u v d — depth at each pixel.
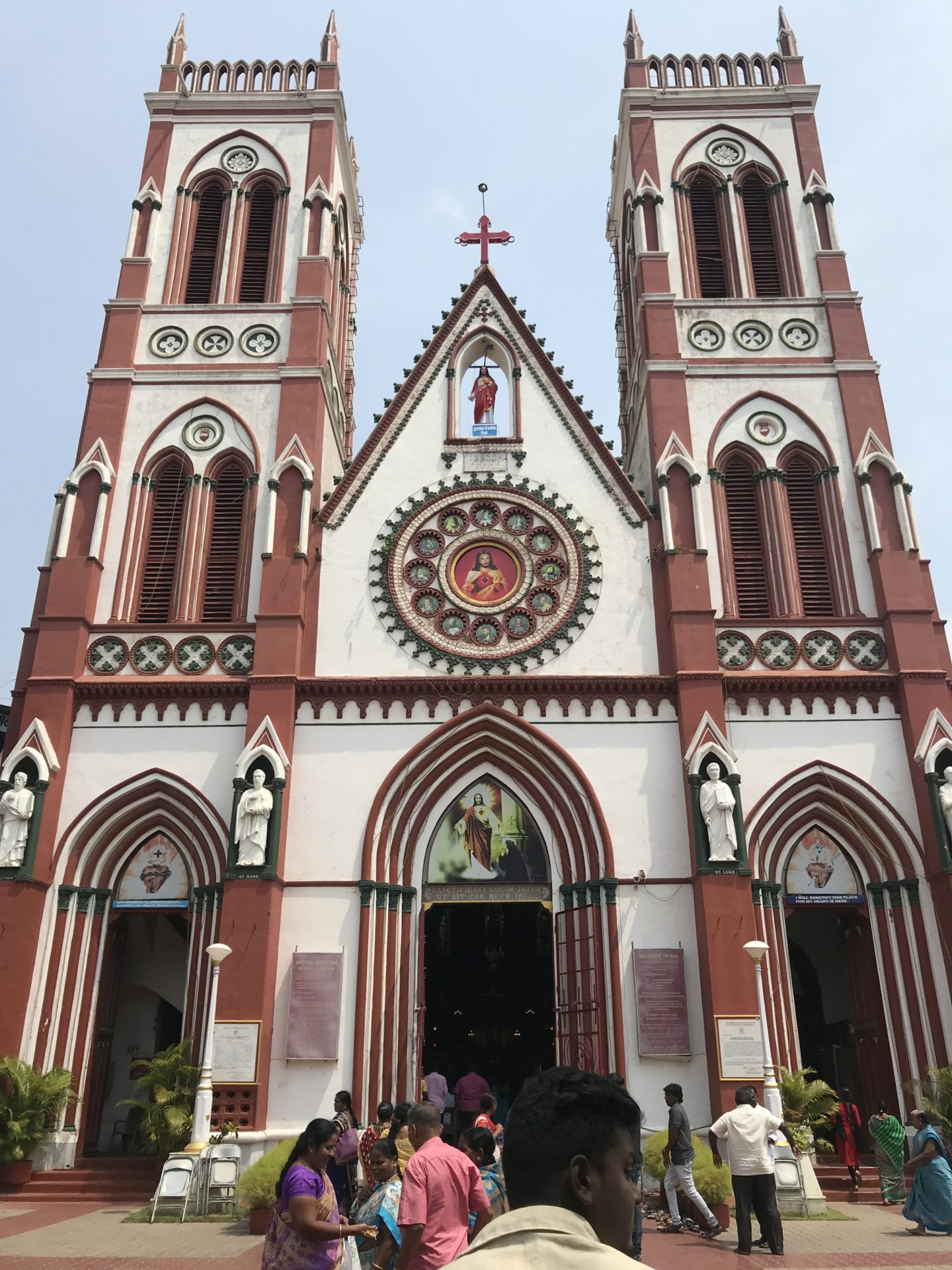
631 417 41.72
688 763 29.22
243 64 41.97
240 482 34.84
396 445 34.56
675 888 28.56
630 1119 4.15
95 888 29.56
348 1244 11.43
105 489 33.38
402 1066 27.83
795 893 29.75
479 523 33.31
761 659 31.22
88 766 30.03
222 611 33.28
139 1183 25.69
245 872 27.70
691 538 32.34
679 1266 16.42
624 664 31.34
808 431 35.00
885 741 30.17
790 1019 28.17
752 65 41.88
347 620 31.92
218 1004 26.52
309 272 37.72
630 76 42.00
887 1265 16.47
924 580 32.16
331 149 40.41
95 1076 29.11
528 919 39.47
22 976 27.44
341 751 30.00
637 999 27.38
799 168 39.78
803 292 37.56
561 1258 3.29
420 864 29.80
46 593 32.72
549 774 30.23
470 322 36.62
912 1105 27.23
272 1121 26.25
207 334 36.69
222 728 30.34
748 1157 17.64
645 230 38.41
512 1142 4.09
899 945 28.67
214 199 40.22
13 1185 25.78
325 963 27.67
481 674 31.12
